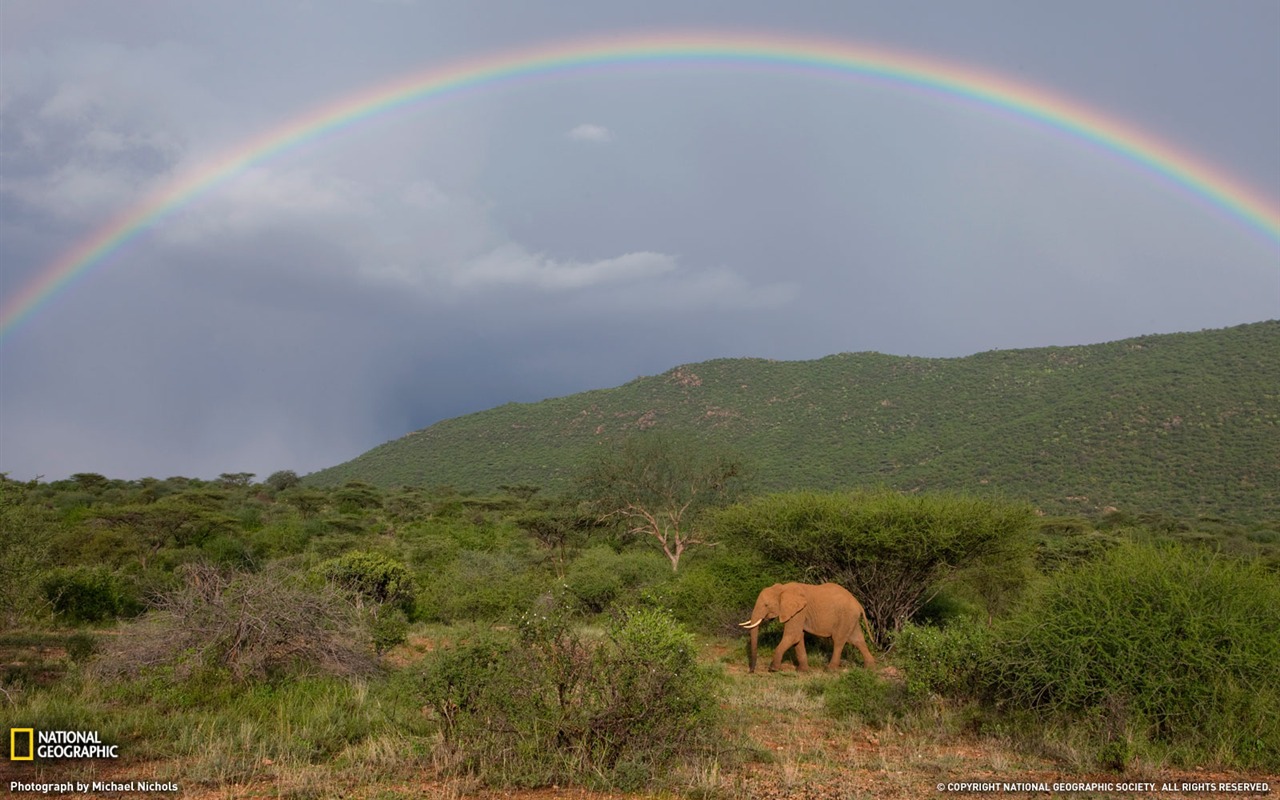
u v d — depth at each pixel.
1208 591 8.79
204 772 6.80
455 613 18.70
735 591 18.17
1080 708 8.59
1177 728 8.08
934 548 16.12
